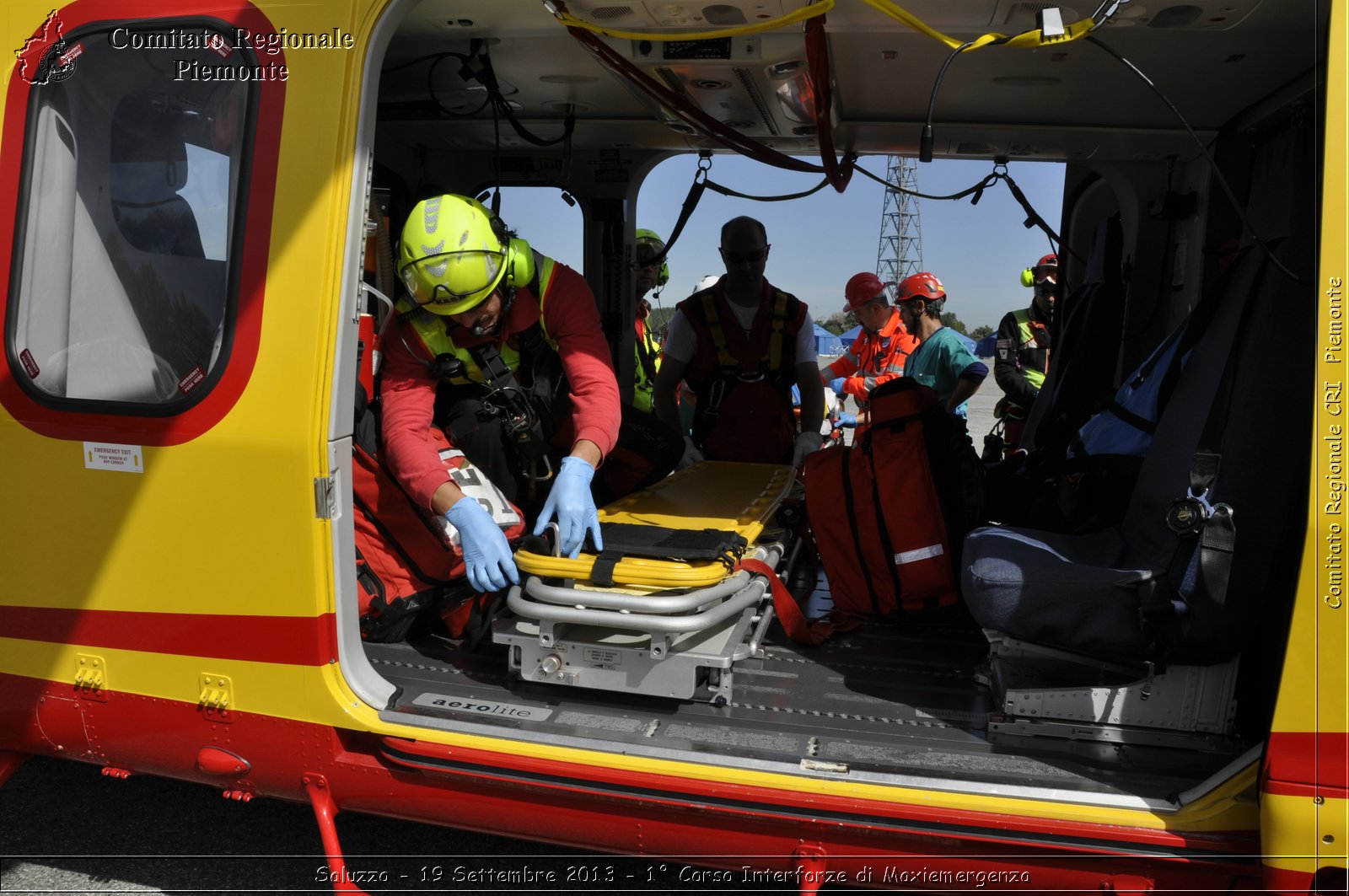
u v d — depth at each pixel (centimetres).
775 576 262
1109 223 359
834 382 691
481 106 354
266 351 214
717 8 214
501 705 233
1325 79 168
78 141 228
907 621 296
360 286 218
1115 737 216
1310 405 186
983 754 210
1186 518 192
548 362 278
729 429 418
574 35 244
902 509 289
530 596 235
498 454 280
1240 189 336
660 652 224
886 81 310
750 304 415
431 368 262
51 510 234
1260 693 212
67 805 298
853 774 198
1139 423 261
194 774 240
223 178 218
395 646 274
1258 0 200
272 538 218
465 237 237
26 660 242
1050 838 189
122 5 223
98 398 228
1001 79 304
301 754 227
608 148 437
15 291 232
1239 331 210
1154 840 184
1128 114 336
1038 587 217
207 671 229
